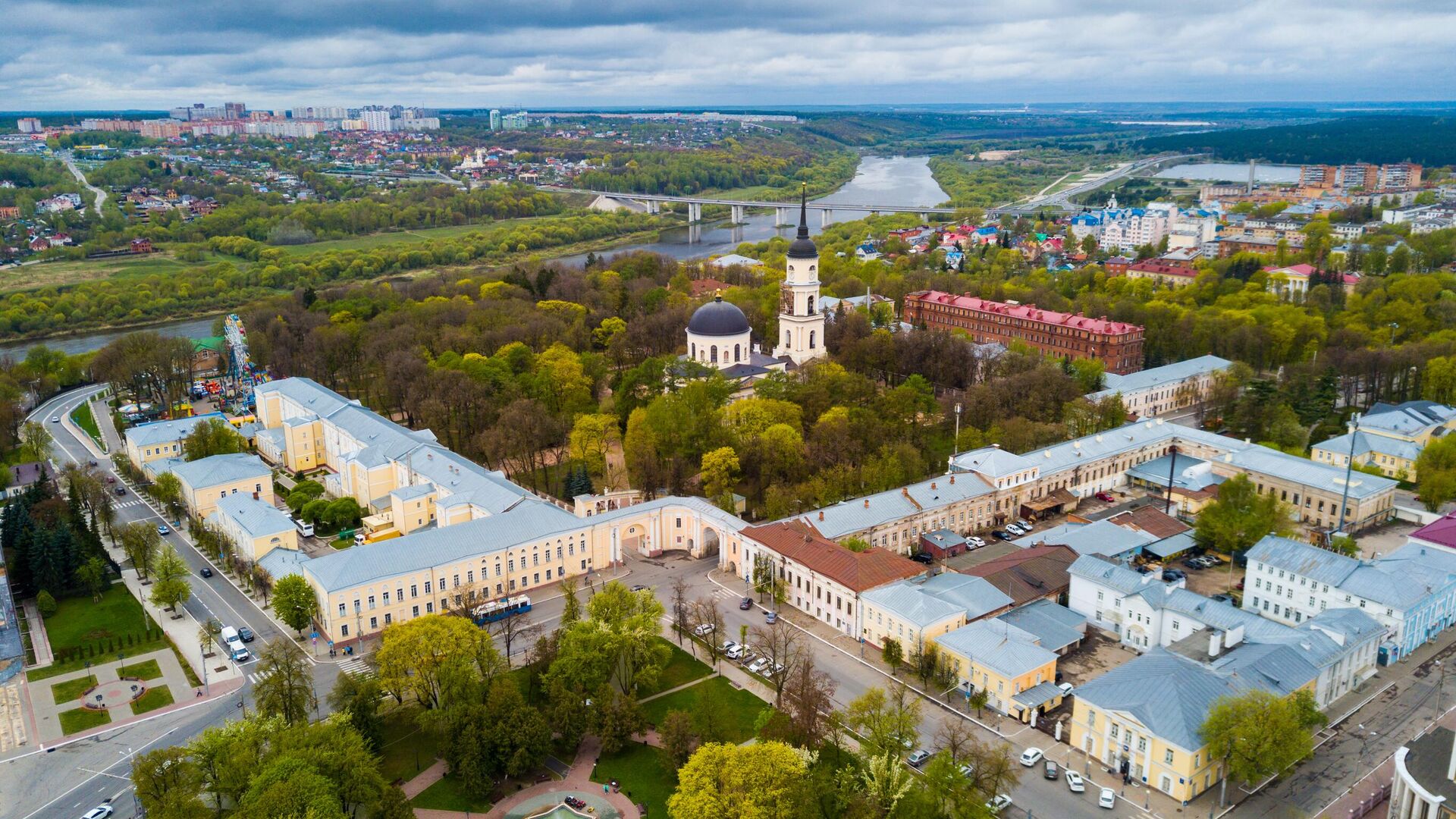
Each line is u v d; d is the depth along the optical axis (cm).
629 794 17750
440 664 19238
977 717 19938
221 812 16525
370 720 18712
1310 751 17175
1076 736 18875
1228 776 17888
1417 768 15900
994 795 16700
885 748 17600
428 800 17650
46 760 19125
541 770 18538
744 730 19425
